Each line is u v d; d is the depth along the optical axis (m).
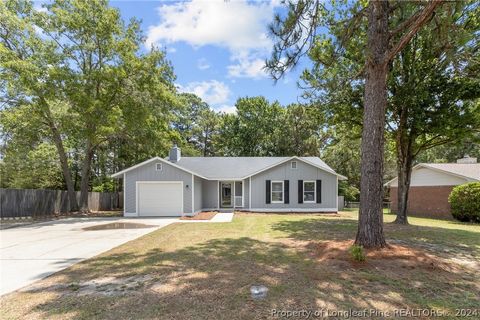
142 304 4.10
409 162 13.46
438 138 14.01
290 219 15.25
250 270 5.69
